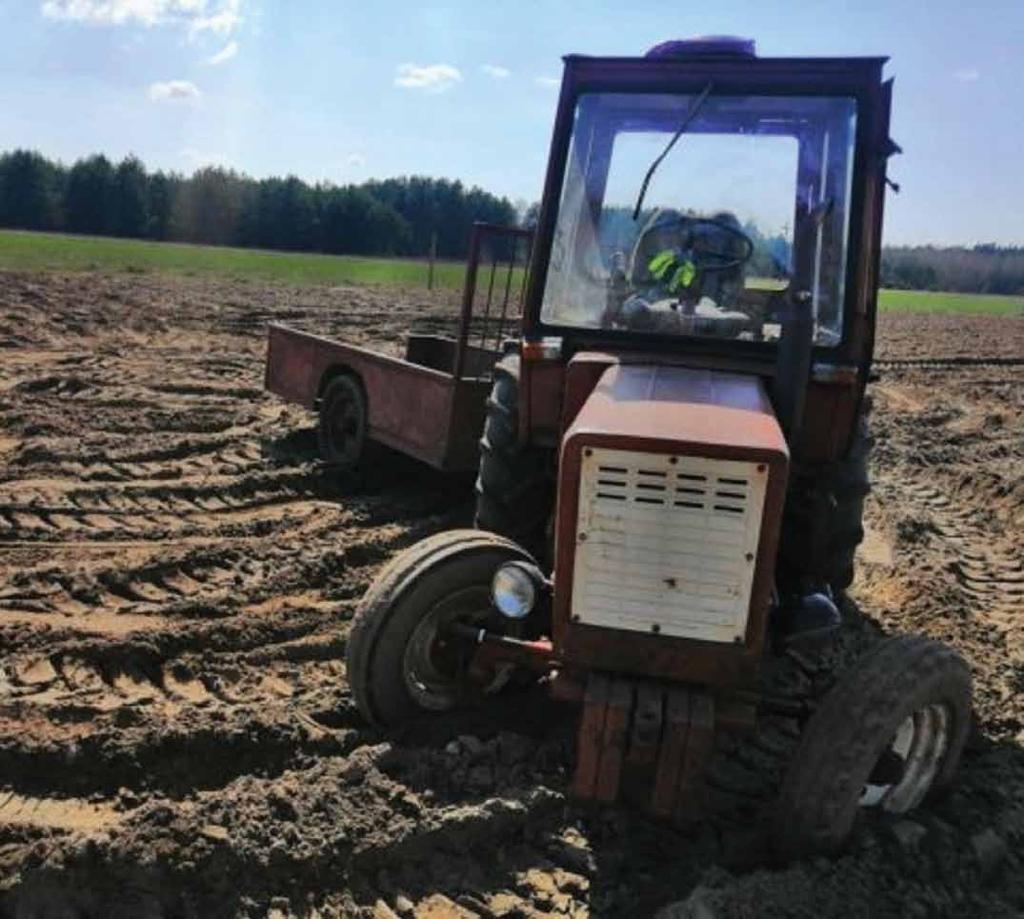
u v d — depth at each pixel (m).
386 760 3.82
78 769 3.76
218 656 4.67
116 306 17.12
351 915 3.20
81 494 6.64
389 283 31.80
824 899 3.26
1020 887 3.57
